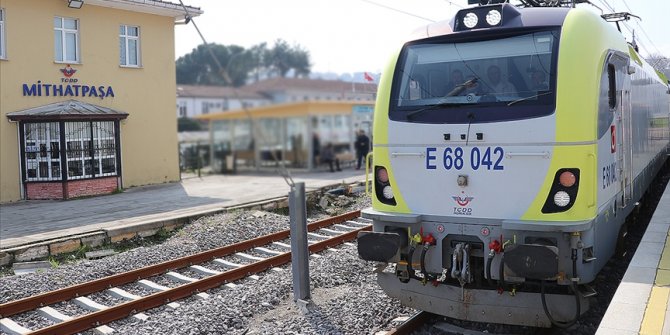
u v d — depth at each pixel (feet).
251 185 63.36
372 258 19.49
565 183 17.08
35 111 55.83
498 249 17.85
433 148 18.93
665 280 17.78
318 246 33.27
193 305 23.45
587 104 17.34
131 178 64.03
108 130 60.59
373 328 20.51
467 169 18.35
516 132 17.63
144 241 39.32
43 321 22.86
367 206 49.62
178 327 20.70
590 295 17.78
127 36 64.08
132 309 23.20
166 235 40.52
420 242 19.06
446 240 19.02
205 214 44.04
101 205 51.52
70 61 59.36
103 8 61.31
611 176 19.83
